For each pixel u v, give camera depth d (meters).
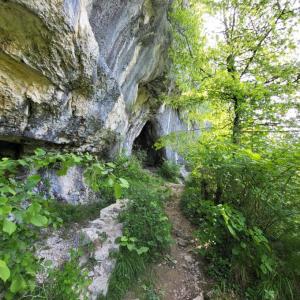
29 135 3.34
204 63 5.91
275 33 5.21
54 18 2.29
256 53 5.44
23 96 2.85
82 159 1.36
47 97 3.14
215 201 3.93
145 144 13.45
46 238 3.17
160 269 3.13
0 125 2.87
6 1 1.94
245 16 5.66
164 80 8.58
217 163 3.41
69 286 2.00
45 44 2.51
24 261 1.49
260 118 4.91
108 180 1.24
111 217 3.90
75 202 4.66
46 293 1.98
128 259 2.97
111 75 4.15
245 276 2.88
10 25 2.16
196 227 4.35
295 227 2.72
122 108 5.61
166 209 5.04
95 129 4.67
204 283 2.97
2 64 2.44
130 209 3.94
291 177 2.73
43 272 2.11
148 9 5.27
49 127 3.57
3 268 0.91
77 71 3.19
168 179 11.16
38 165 1.46
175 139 6.15
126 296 2.63
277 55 5.32
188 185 5.89
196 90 6.02
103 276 2.65
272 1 5.20
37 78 2.85
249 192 3.08
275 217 2.84
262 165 2.72
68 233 3.49
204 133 5.92
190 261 3.35
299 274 2.65
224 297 2.69
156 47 6.77
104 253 2.92
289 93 4.81
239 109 4.89
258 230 2.60
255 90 4.57
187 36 6.52
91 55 3.20
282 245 2.85
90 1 3.68
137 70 6.54
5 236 1.48
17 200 1.37
